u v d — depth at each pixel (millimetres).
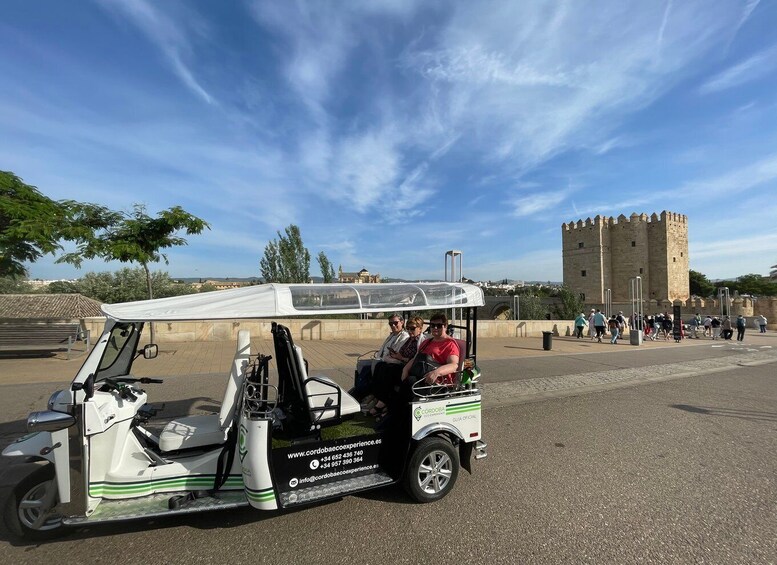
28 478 3164
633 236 63125
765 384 9953
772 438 5801
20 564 2904
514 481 4332
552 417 6785
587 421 6566
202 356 11227
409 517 3574
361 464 3756
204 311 3455
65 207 11359
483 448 4273
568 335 24469
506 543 3195
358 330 16938
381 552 3062
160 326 14250
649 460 4949
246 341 3770
